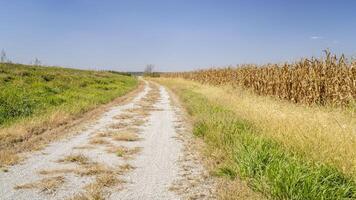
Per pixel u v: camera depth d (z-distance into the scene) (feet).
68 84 89.40
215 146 28.19
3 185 19.97
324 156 20.76
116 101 71.00
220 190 19.15
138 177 21.88
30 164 24.34
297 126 27.02
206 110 46.03
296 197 16.49
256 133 28.89
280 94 59.11
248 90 71.31
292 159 20.80
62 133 35.55
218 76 112.68
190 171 23.20
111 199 18.17
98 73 176.96
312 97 47.78
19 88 63.87
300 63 53.98
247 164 21.09
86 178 21.44
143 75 333.01
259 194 18.06
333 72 45.44
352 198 16.52
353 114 33.78
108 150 28.81
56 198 18.16
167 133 37.01
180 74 212.84
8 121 39.24
